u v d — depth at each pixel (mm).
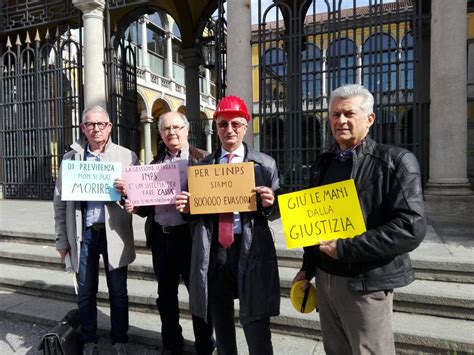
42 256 4512
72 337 2752
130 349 3064
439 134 5160
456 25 4977
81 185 2619
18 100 8562
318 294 1984
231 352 2332
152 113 23266
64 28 9250
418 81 5566
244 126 2242
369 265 1713
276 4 6184
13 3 9234
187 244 2699
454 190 5098
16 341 3270
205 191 2168
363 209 1744
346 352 1980
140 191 2547
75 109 8234
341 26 6137
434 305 3002
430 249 3688
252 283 2133
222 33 7406
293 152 6254
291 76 6172
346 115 1762
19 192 8664
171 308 2799
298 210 1843
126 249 2824
